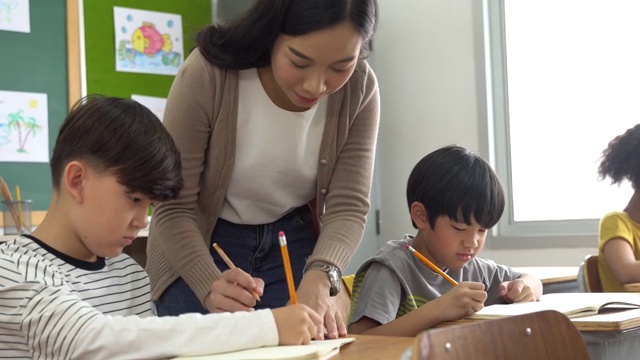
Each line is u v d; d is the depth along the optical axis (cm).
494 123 384
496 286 195
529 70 379
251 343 111
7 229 288
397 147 406
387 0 411
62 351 109
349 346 118
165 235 148
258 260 162
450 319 153
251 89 152
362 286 176
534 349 96
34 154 320
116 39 346
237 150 154
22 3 321
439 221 180
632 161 276
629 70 356
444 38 392
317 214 163
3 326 115
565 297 179
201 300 141
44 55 325
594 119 365
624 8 357
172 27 362
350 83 158
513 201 380
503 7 383
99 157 123
